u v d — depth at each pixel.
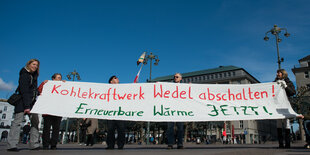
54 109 5.56
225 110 6.21
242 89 6.51
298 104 14.44
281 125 6.20
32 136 4.99
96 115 5.79
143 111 6.02
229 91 6.50
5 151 4.28
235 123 61.62
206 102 6.31
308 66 48.91
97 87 6.25
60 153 3.90
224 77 72.12
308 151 4.50
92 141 11.59
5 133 67.56
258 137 65.62
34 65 4.78
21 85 4.58
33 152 4.13
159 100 6.20
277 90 6.38
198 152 4.23
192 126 38.81
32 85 4.86
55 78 6.27
